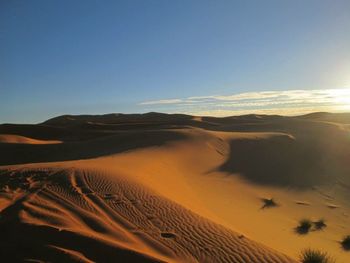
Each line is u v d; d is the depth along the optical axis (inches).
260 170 1269.7
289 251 537.3
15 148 1905.8
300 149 1524.4
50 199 625.3
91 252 386.9
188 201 735.7
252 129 2418.8
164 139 1636.3
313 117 3836.1
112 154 1391.5
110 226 478.9
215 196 909.2
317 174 1234.0
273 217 765.3
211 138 1630.2
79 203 593.0
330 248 593.6
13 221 480.7
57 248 386.6
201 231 467.5
